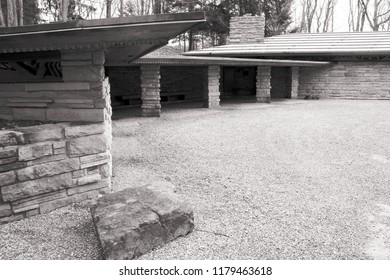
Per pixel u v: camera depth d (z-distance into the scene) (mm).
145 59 9688
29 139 3484
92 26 3191
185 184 4723
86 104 3963
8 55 4375
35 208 3613
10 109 4230
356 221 3596
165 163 5742
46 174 3621
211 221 3590
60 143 3691
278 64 14211
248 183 4750
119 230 2900
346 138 7570
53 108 4066
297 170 5340
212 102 13039
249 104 14445
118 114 11625
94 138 3959
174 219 3184
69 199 3865
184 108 13109
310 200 4156
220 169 5395
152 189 3773
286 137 7750
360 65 16359
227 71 19094
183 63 10719
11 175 3393
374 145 6910
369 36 18688
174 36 3609
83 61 3861
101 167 4086
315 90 17328
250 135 7980
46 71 4488
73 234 3289
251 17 18906
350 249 3041
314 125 9211
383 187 4602
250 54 17016
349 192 4426
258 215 3734
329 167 5492
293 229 3412
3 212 3416
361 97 16562
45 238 3211
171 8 26156
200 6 25484
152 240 3021
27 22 18906
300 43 18281
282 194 4348
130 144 7164
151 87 10750
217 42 28125
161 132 8383
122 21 3156
